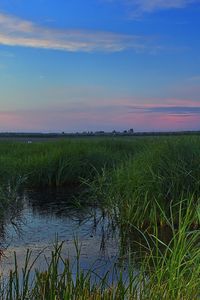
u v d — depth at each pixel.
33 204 11.73
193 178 9.11
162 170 9.52
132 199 9.18
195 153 9.72
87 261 6.71
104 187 10.99
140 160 10.52
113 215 9.46
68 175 15.14
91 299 4.59
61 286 4.63
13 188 12.20
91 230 8.87
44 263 6.67
